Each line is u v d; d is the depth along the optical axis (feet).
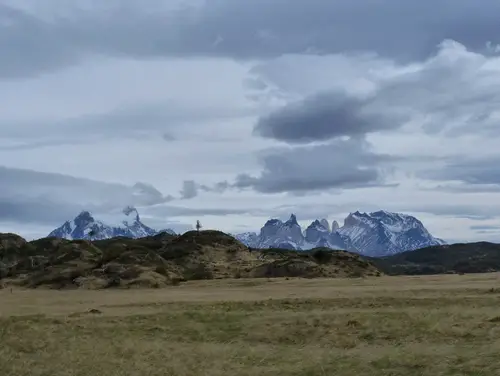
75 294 272.10
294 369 85.46
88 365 92.12
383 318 124.67
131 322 139.54
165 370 87.81
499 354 84.79
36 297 252.62
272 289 241.35
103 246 556.10
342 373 81.46
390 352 92.07
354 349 98.37
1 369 89.81
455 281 236.43
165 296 222.69
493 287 184.03
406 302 155.02
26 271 444.96
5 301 226.99
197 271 447.01
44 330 129.29
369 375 79.71
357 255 497.46
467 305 144.25
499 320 113.29
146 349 104.99
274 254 552.82
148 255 405.59
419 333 106.52
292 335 114.01
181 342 114.32
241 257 526.16
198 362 93.35
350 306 153.58
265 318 135.03
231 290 250.78
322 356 93.30
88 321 142.92
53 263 425.69
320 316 131.95
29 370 89.20
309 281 288.30
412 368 81.56
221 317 140.56
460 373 77.25
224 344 110.52
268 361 92.53
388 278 298.97
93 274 371.15
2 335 122.62
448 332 105.29
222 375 83.97
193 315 145.89
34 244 620.49
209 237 567.59
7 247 597.52
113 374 85.97
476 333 102.58
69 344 111.45
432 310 135.85
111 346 108.58
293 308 154.92
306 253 541.34
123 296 235.61
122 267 376.27
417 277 293.84
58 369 89.76
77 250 446.60
